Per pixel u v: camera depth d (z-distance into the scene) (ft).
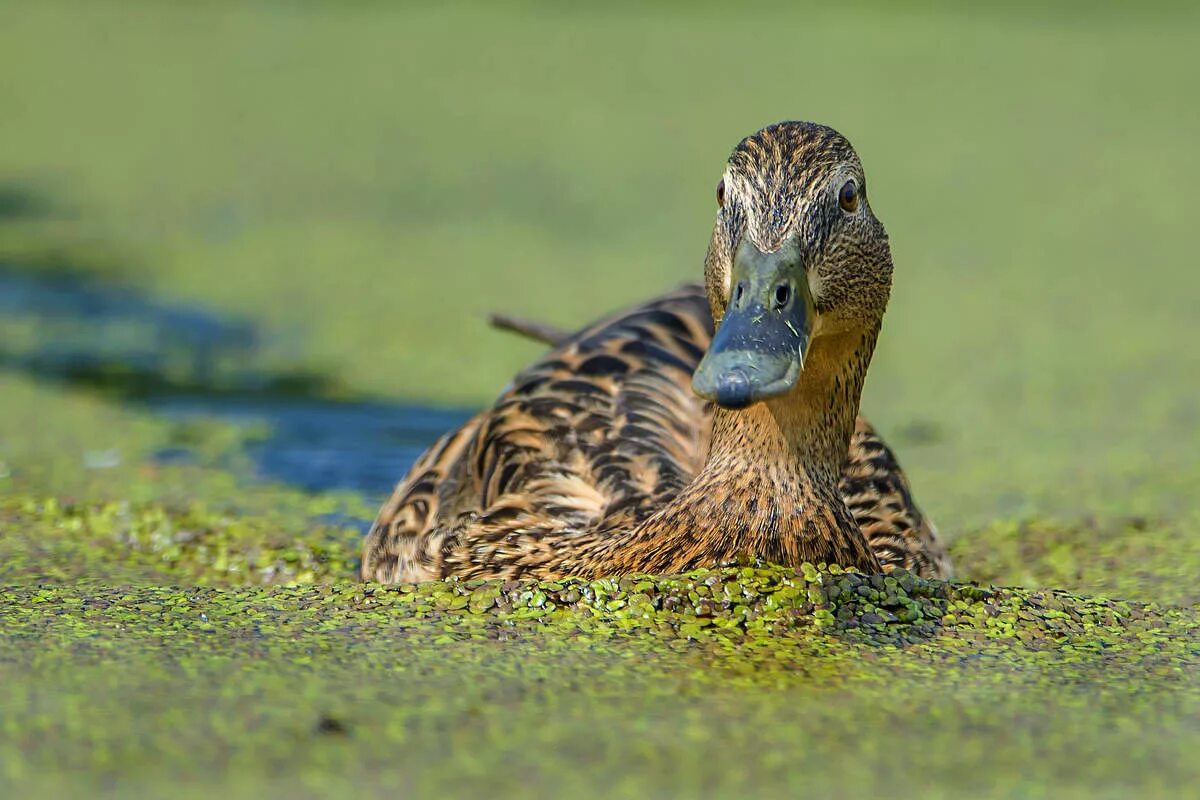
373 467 43.14
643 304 37.83
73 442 44.06
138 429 45.73
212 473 41.91
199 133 88.38
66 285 62.13
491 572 29.73
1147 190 77.66
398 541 32.35
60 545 35.32
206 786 21.01
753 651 26.27
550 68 104.27
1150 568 34.94
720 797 20.94
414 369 52.54
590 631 26.96
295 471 42.57
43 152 83.61
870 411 48.75
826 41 112.06
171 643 26.61
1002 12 123.44
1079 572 34.96
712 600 27.40
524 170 80.79
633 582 27.84
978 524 38.68
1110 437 45.83
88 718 23.20
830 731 23.20
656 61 105.40
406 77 101.60
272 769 21.53
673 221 71.97
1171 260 66.18
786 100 93.76
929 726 23.50
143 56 108.27
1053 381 51.16
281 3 127.54
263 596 29.35
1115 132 88.69
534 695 24.27
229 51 109.81
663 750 22.34
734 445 28.12
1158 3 125.90
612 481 31.24
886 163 80.84
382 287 61.67
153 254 66.33
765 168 27.07
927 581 29.17
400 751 22.15
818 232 26.89
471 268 63.82
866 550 28.99
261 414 47.91
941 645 26.96
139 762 21.72
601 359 34.65
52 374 51.62
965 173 79.71
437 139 87.45
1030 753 22.63
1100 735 23.36
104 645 26.50
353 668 25.30
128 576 32.99
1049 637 27.78
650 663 25.64
